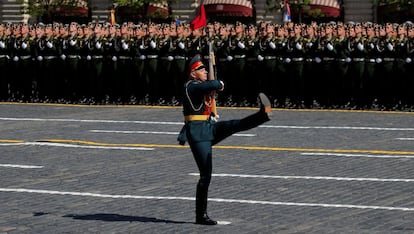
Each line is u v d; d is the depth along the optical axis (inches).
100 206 928.9
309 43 1775.3
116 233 818.2
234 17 3230.8
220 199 947.3
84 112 1756.9
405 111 1727.4
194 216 879.7
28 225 851.4
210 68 912.3
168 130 1475.1
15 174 1111.6
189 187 1016.9
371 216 861.8
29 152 1275.8
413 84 1733.5
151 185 1031.6
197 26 1770.4
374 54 1740.9
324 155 1210.6
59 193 995.3
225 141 1341.0
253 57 1800.0
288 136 1387.8
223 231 819.4
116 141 1360.7
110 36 1893.5
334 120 1579.7
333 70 1759.4
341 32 1764.3
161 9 3275.1
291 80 1785.2
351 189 987.9
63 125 1560.0
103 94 1905.8
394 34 1738.4
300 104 1792.6
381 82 1744.6
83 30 1914.4
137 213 895.7
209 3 3225.9
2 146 1331.2
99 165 1163.9
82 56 1907.0
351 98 1768.0
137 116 1675.7
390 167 1117.1
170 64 1849.2
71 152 1269.7
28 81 1955.0
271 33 1800.0
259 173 1088.8
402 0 2989.7
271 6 3147.1
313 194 965.2
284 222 845.2
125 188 1016.2
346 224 832.3
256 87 1811.0
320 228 820.0
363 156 1198.3
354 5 3112.7
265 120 840.9
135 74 1876.2
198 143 853.2
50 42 1932.8
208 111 864.9
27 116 1700.3
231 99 1830.7
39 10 3388.3
